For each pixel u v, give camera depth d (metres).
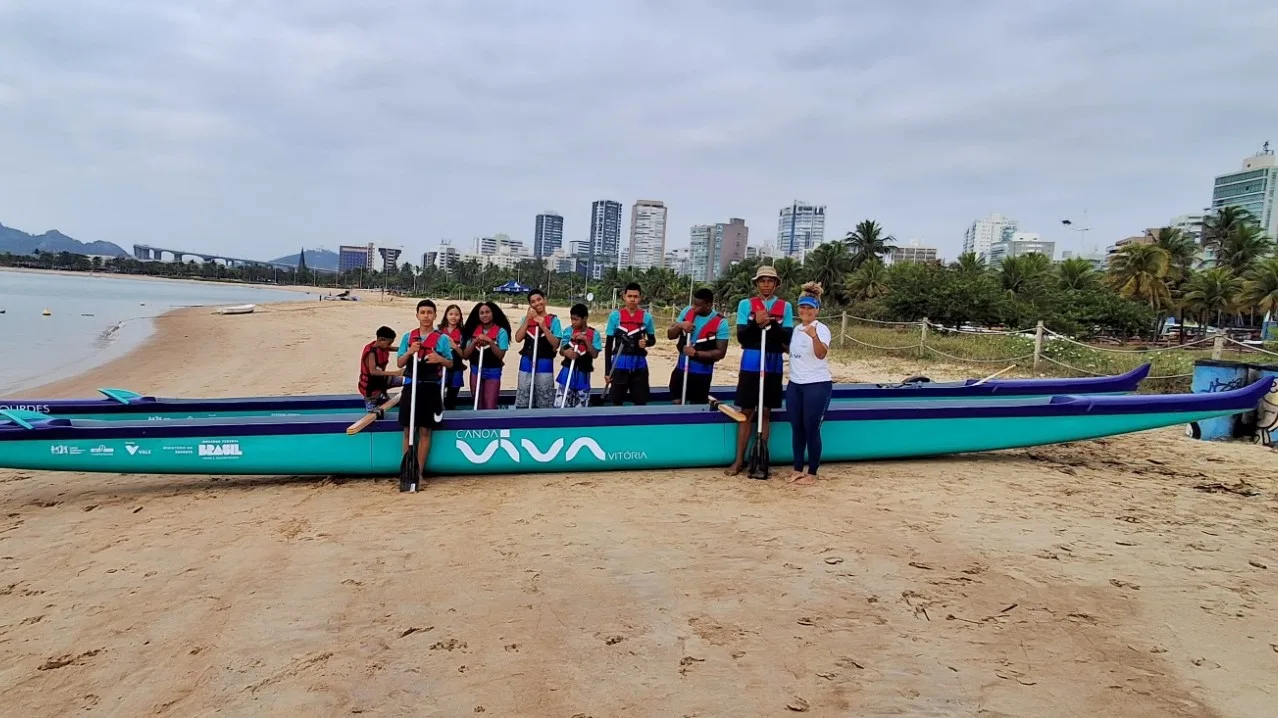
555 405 6.57
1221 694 2.44
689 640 2.83
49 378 12.68
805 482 5.04
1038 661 2.65
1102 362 12.97
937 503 4.56
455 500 4.69
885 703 2.40
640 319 6.23
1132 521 4.21
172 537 4.08
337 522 4.28
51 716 2.41
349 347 18.23
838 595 3.20
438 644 2.82
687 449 5.41
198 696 2.50
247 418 5.13
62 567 3.68
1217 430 6.79
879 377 12.02
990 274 37.00
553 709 2.39
